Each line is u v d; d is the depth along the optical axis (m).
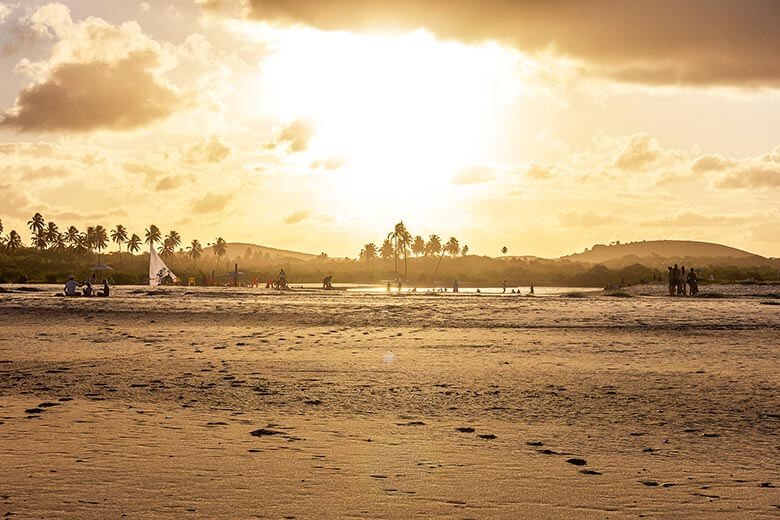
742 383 13.58
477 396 12.20
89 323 28.80
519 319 30.12
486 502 6.37
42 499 6.22
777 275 108.62
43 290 69.19
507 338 22.55
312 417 10.37
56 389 12.77
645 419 10.33
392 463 7.73
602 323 27.88
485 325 27.53
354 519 5.84
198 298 51.47
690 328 25.66
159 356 17.95
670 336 23.08
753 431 9.54
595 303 43.69
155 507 6.04
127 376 14.43
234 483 6.83
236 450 8.22
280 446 8.46
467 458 8.00
